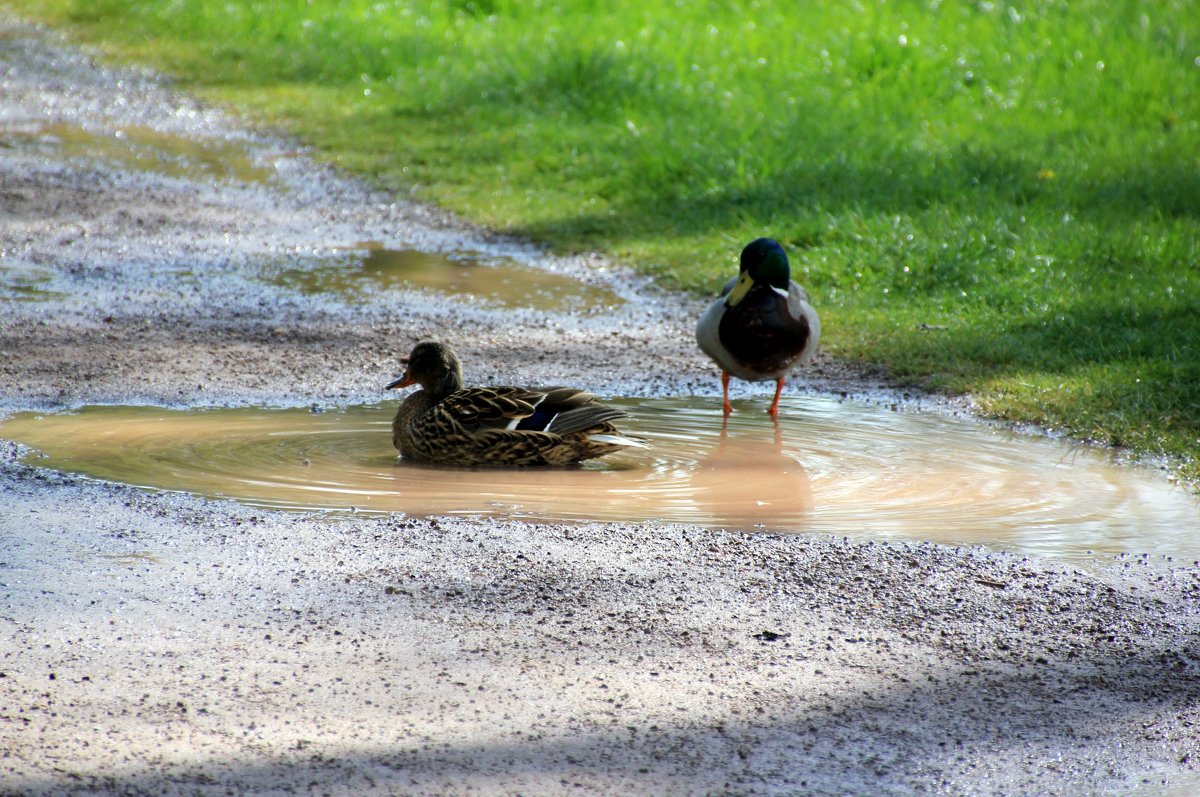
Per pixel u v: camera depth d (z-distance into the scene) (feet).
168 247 63.46
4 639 21.56
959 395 41.98
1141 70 99.50
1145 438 36.65
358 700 19.98
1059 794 18.02
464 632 22.56
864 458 34.94
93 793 17.02
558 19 126.62
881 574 26.04
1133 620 24.22
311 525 27.76
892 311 52.85
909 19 116.47
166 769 17.74
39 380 40.14
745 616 23.73
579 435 34.06
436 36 120.37
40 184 76.43
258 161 85.61
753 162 76.48
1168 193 71.00
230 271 59.21
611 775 18.10
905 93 97.45
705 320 39.93
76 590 23.71
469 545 26.86
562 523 28.63
